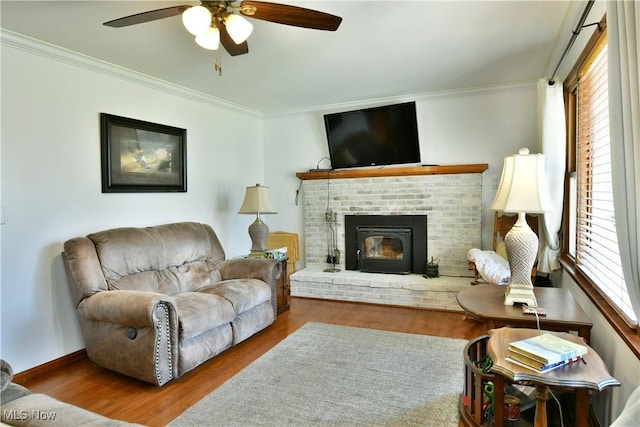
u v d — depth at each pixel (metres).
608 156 2.26
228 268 3.73
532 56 3.19
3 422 1.08
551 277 3.78
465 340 3.18
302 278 4.59
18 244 2.65
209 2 1.90
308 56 3.10
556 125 3.22
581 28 2.29
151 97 3.65
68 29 2.52
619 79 1.37
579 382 1.39
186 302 2.79
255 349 3.08
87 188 3.08
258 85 3.91
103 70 3.18
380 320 3.73
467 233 4.27
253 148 5.20
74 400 2.34
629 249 1.37
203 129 4.30
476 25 2.57
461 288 3.90
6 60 2.58
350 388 2.41
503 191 2.13
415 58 3.20
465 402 2.08
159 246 3.29
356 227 4.76
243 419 2.10
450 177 4.30
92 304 2.59
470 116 4.29
